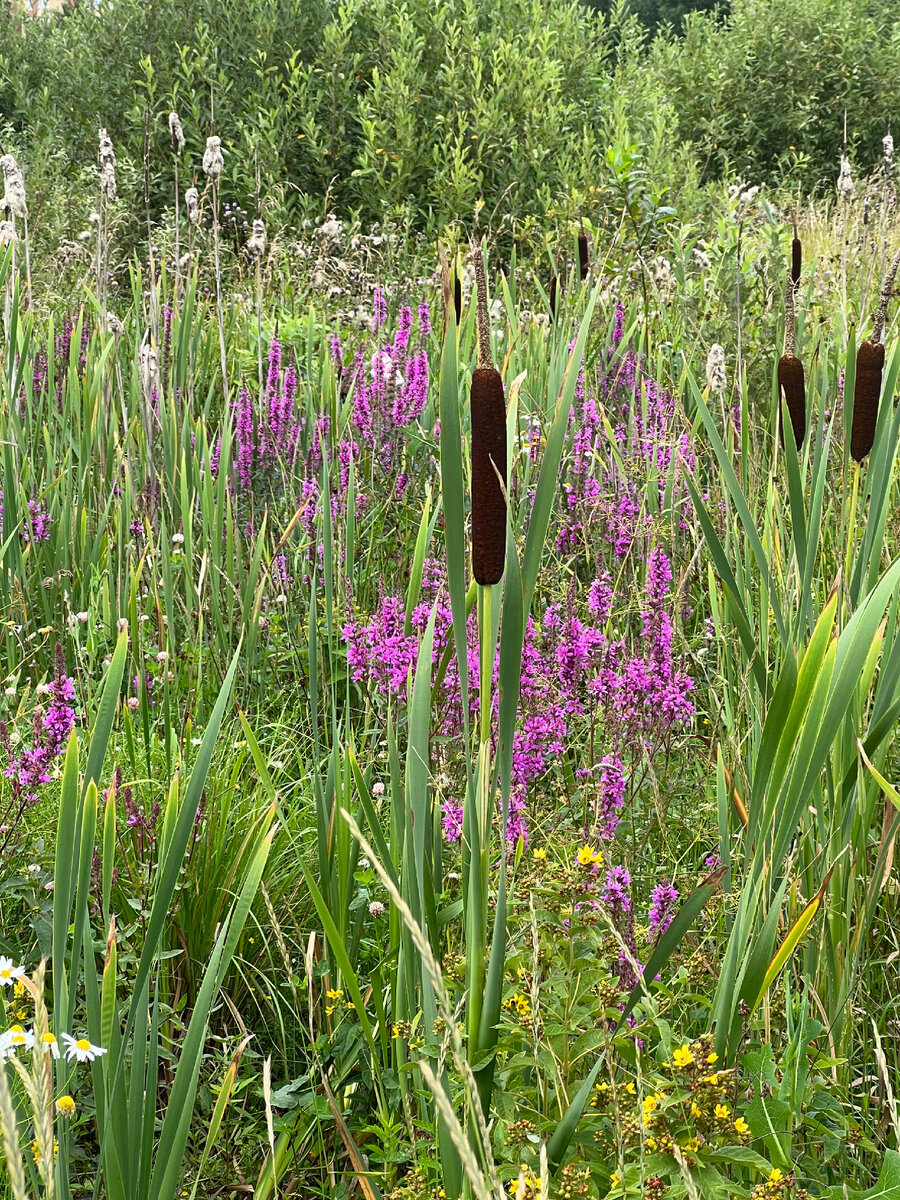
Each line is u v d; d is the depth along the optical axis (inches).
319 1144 91.3
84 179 382.9
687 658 133.3
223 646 160.2
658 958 75.7
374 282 287.0
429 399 185.9
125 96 432.5
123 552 170.9
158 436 185.8
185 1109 68.8
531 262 338.0
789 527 139.6
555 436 67.6
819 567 135.4
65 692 103.1
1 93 487.5
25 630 156.6
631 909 92.9
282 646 162.1
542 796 113.6
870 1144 81.8
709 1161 73.1
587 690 120.4
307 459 187.5
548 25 457.7
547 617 125.0
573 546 158.2
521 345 205.5
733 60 606.2
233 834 115.3
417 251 360.8
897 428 94.7
